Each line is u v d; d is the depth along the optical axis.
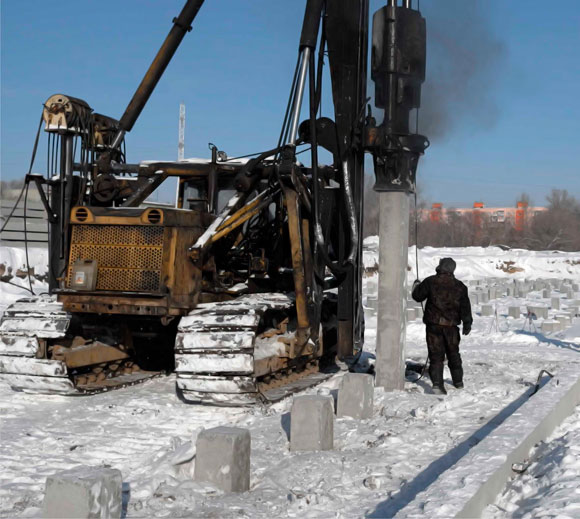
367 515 4.71
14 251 24.75
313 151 9.45
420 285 9.30
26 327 8.83
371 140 8.97
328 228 10.28
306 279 9.52
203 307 8.68
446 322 9.06
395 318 9.25
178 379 8.16
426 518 3.91
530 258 47.16
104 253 8.71
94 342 9.56
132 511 4.74
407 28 9.00
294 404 6.39
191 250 8.69
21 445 6.70
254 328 8.16
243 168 9.40
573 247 81.62
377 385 9.31
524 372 10.87
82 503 4.01
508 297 30.95
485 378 10.18
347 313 10.65
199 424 7.59
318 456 6.04
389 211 9.20
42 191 9.93
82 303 8.63
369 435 6.82
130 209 8.70
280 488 5.32
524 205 94.62
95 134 10.27
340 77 10.36
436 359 9.07
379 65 9.11
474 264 45.81
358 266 10.74
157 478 5.23
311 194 9.99
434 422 7.37
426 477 5.54
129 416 7.89
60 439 6.89
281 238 10.29
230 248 9.94
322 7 9.52
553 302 24.64
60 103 9.84
